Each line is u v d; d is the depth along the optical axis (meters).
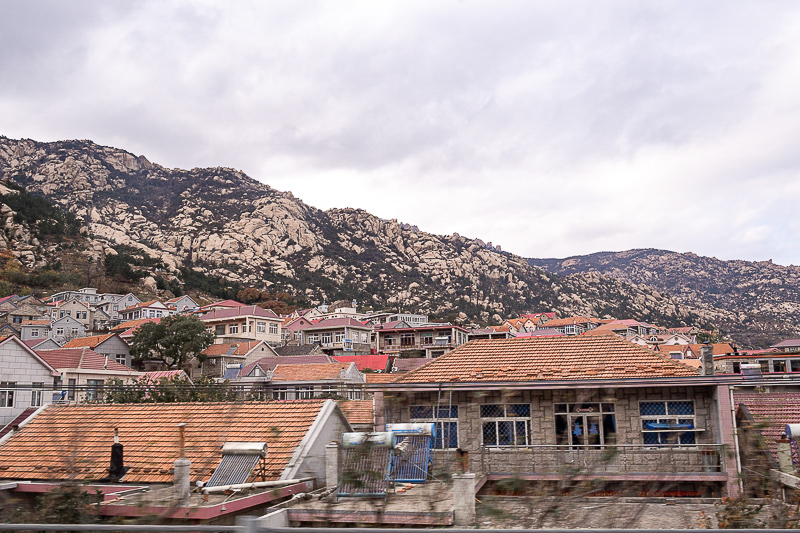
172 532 3.64
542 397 18.92
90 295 108.19
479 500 6.07
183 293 133.25
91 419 17.52
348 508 6.93
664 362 19.78
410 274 194.00
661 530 3.61
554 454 17.12
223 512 11.27
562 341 22.05
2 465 15.19
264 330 86.12
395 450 7.75
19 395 30.03
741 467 8.08
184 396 27.08
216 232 182.50
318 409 16.27
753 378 17.64
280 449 14.86
